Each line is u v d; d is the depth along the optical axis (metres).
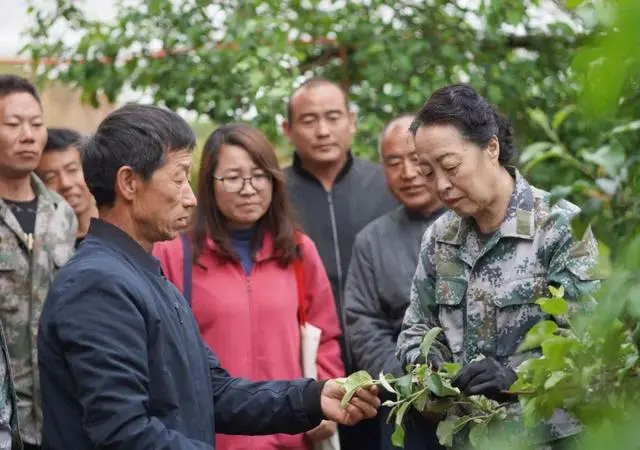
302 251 4.48
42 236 4.40
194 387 2.99
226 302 4.27
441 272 3.43
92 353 2.77
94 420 2.75
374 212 5.00
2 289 4.28
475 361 3.09
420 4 6.44
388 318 4.52
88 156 2.98
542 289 3.26
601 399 2.16
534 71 6.21
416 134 3.23
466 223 3.41
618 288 1.86
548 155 2.29
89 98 6.61
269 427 3.21
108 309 2.81
